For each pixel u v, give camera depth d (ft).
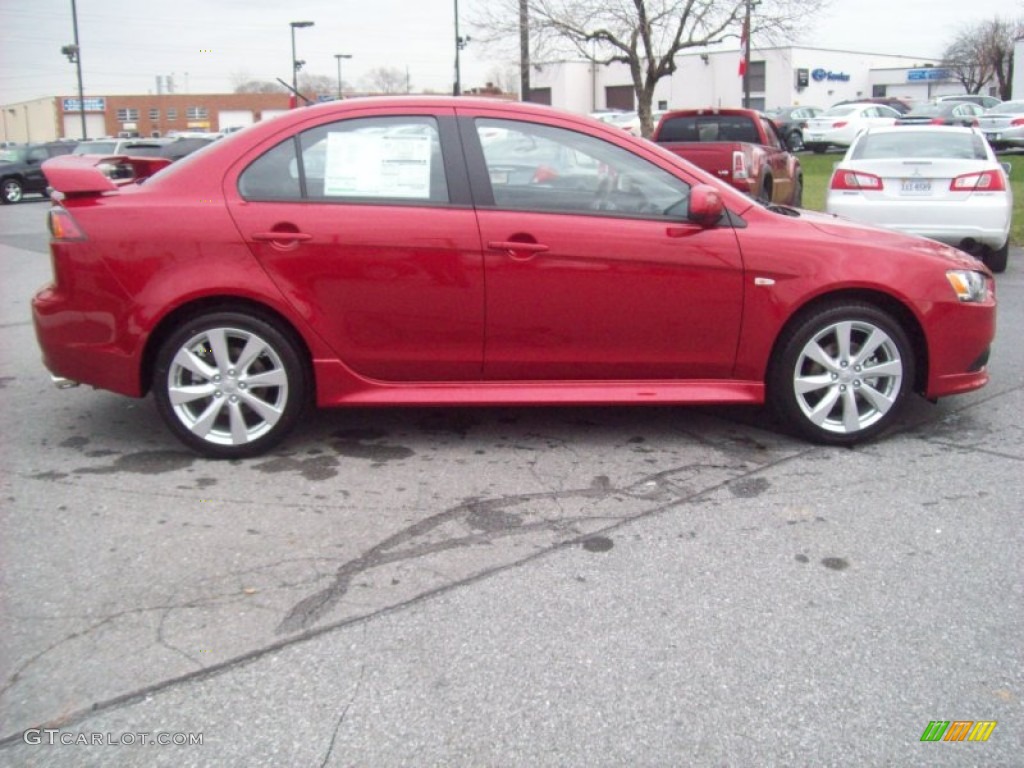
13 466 15.14
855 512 13.41
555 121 15.21
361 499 13.89
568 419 17.71
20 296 31.50
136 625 10.44
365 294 14.79
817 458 15.58
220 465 15.21
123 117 281.33
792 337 15.56
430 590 11.23
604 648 10.00
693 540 12.54
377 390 15.33
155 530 12.82
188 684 9.39
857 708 9.04
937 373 15.97
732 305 15.29
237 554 12.14
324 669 9.65
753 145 35.83
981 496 13.93
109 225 14.48
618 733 8.67
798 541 12.50
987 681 9.45
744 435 16.78
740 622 10.51
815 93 195.42
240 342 15.08
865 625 10.44
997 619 10.58
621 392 15.58
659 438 16.63
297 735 8.66
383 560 11.99
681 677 9.50
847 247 15.49
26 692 9.25
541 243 14.82
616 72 186.29
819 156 103.96
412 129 15.01
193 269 14.49
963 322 15.84
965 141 32.91
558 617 10.61
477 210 14.88
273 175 14.82
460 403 15.35
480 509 13.55
